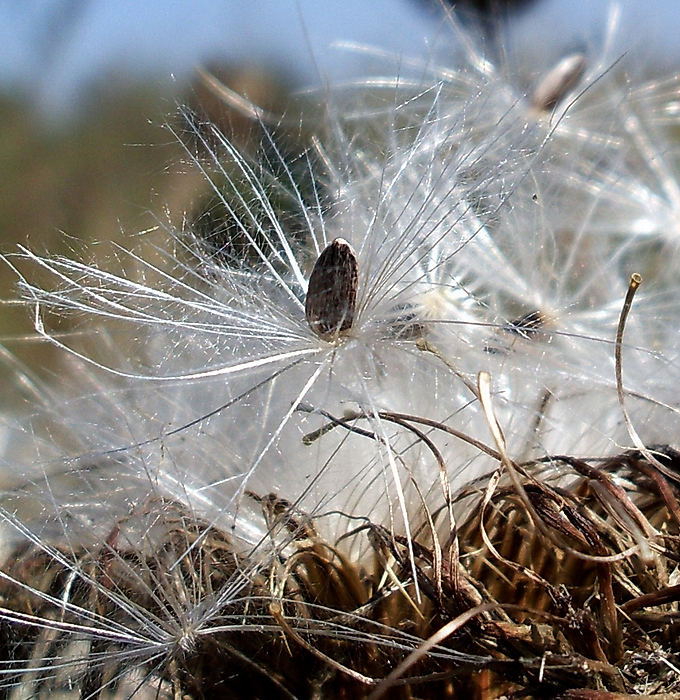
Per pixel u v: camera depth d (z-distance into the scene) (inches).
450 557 3.1
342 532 3.3
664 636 3.0
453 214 3.7
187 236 3.7
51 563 3.4
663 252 3.8
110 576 3.3
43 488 3.5
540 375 3.5
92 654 3.2
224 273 3.6
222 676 3.2
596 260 3.8
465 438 3.2
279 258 3.6
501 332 3.5
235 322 3.5
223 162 3.9
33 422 3.7
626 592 3.1
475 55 4.1
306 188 3.9
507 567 3.2
